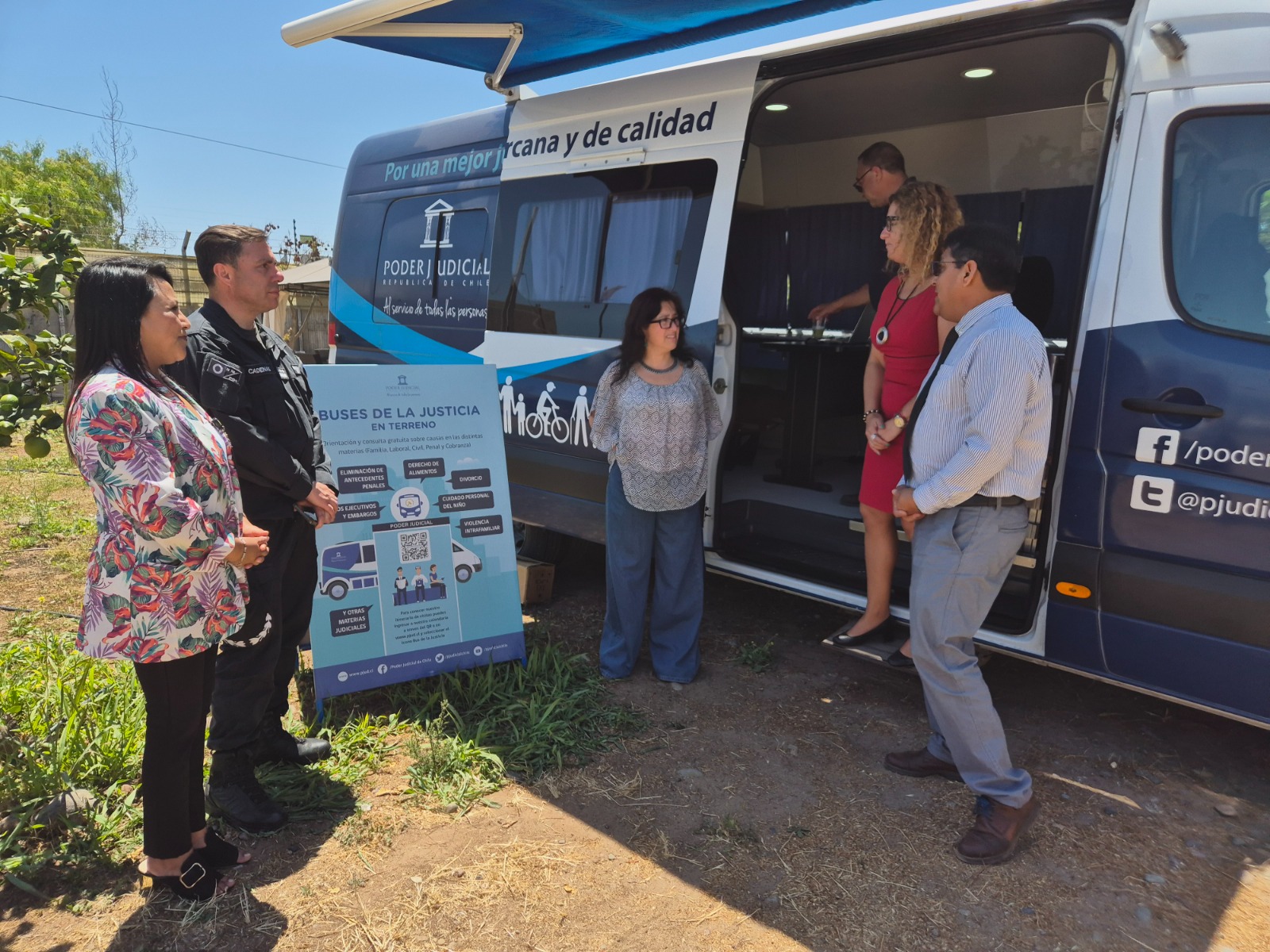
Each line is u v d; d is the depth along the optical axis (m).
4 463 8.72
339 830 2.93
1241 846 2.85
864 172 4.38
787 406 5.49
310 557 3.16
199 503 2.29
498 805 3.10
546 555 5.35
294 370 3.06
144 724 3.19
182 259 13.34
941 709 2.79
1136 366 2.99
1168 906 2.58
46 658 3.79
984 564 2.70
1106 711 3.75
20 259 3.63
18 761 3.01
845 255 6.55
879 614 3.78
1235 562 2.82
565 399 4.84
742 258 7.09
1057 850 2.83
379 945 2.43
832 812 3.04
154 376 2.27
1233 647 2.86
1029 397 2.59
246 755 2.96
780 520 4.92
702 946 2.44
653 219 4.42
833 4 4.25
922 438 2.79
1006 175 5.70
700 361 4.14
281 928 2.48
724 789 3.18
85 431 2.10
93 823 2.81
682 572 3.99
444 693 3.72
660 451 3.78
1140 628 3.04
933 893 2.63
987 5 3.32
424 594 3.82
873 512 3.65
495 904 2.60
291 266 22.58
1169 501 2.92
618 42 4.88
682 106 4.32
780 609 4.98
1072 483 3.13
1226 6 2.86
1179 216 2.94
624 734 3.56
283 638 3.20
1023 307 4.32
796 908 2.58
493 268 5.33
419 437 3.88
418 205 5.96
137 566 2.21
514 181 5.22
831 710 3.77
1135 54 3.03
